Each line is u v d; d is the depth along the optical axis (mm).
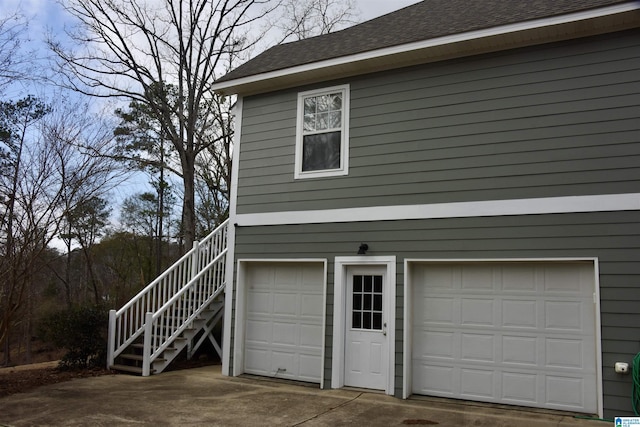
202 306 10211
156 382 8719
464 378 7445
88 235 25203
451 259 7551
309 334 8898
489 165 7492
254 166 9625
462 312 7582
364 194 8398
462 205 7590
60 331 9625
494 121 7551
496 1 9156
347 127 8727
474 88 7766
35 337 24312
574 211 6859
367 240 8258
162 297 10789
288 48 10875
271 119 9586
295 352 8984
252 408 6977
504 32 7254
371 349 8164
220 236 11180
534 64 7391
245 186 9672
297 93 9375
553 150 7105
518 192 7238
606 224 6668
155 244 28375
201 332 11555
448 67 8008
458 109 7840
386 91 8469
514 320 7227
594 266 6711
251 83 9508
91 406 7039
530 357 7066
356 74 8781
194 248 10594
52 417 6504
